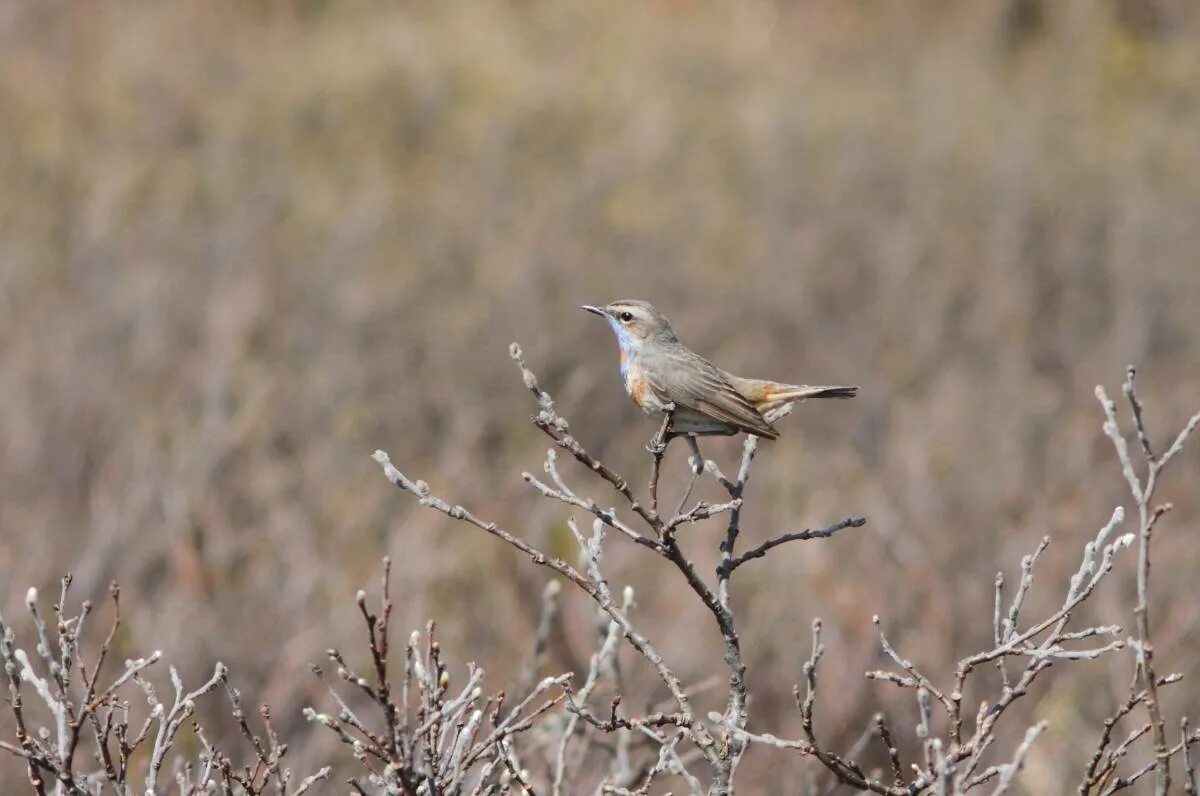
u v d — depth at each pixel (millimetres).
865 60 38688
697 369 10266
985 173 30328
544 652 10906
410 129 32125
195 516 14031
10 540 14047
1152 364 22750
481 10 39188
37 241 23562
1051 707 12352
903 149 31734
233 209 26125
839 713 12469
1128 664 12500
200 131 30516
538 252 25031
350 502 15500
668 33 38438
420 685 7473
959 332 23453
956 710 7129
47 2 34656
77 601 12773
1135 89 38094
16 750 7082
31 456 15500
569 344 21531
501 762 7816
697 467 7945
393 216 27078
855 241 27031
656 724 8117
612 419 19828
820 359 22422
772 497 17203
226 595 13062
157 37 34438
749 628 13492
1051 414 19594
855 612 13766
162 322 20062
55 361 18016
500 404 19859
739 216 28109
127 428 16203
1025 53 40125
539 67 35750
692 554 14922
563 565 7219
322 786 10539
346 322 21266
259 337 20969
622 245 26266
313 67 34344
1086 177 30969
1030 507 15906
